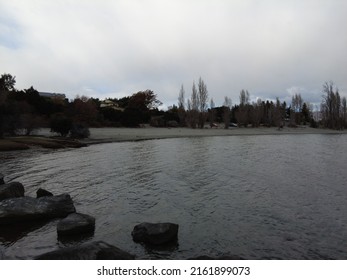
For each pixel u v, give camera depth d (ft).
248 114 404.16
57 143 127.65
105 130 258.57
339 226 35.04
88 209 40.55
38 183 55.42
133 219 36.83
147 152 108.99
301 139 193.36
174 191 50.60
